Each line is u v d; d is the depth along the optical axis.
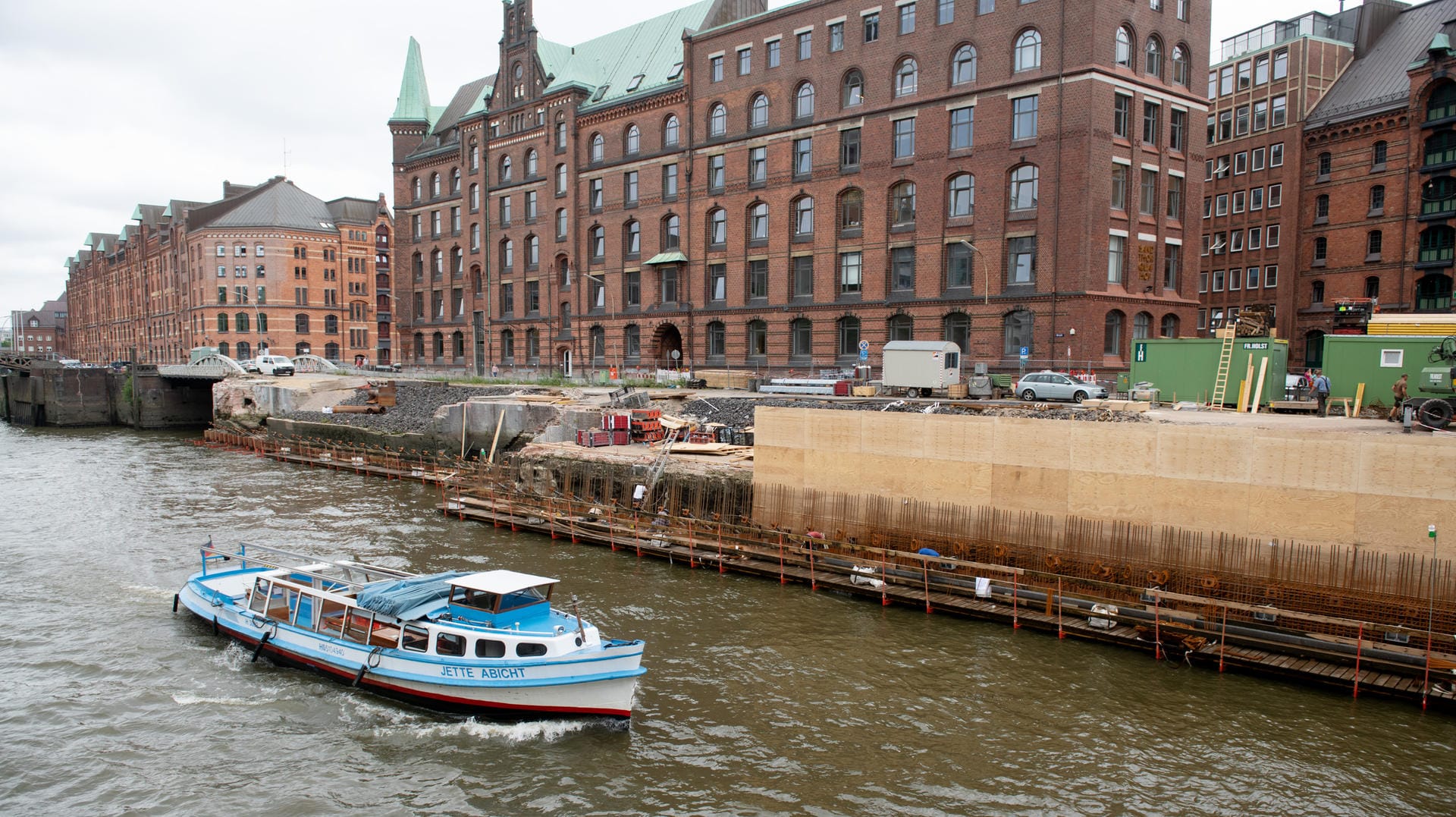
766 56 58.75
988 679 20.11
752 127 59.81
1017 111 47.38
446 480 44.03
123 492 45.06
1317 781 15.71
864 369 48.44
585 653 18.22
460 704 18.91
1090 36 44.19
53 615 25.23
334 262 120.62
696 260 63.44
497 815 15.13
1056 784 15.74
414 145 94.50
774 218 58.41
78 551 32.41
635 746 17.27
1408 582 20.77
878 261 53.00
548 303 76.00
